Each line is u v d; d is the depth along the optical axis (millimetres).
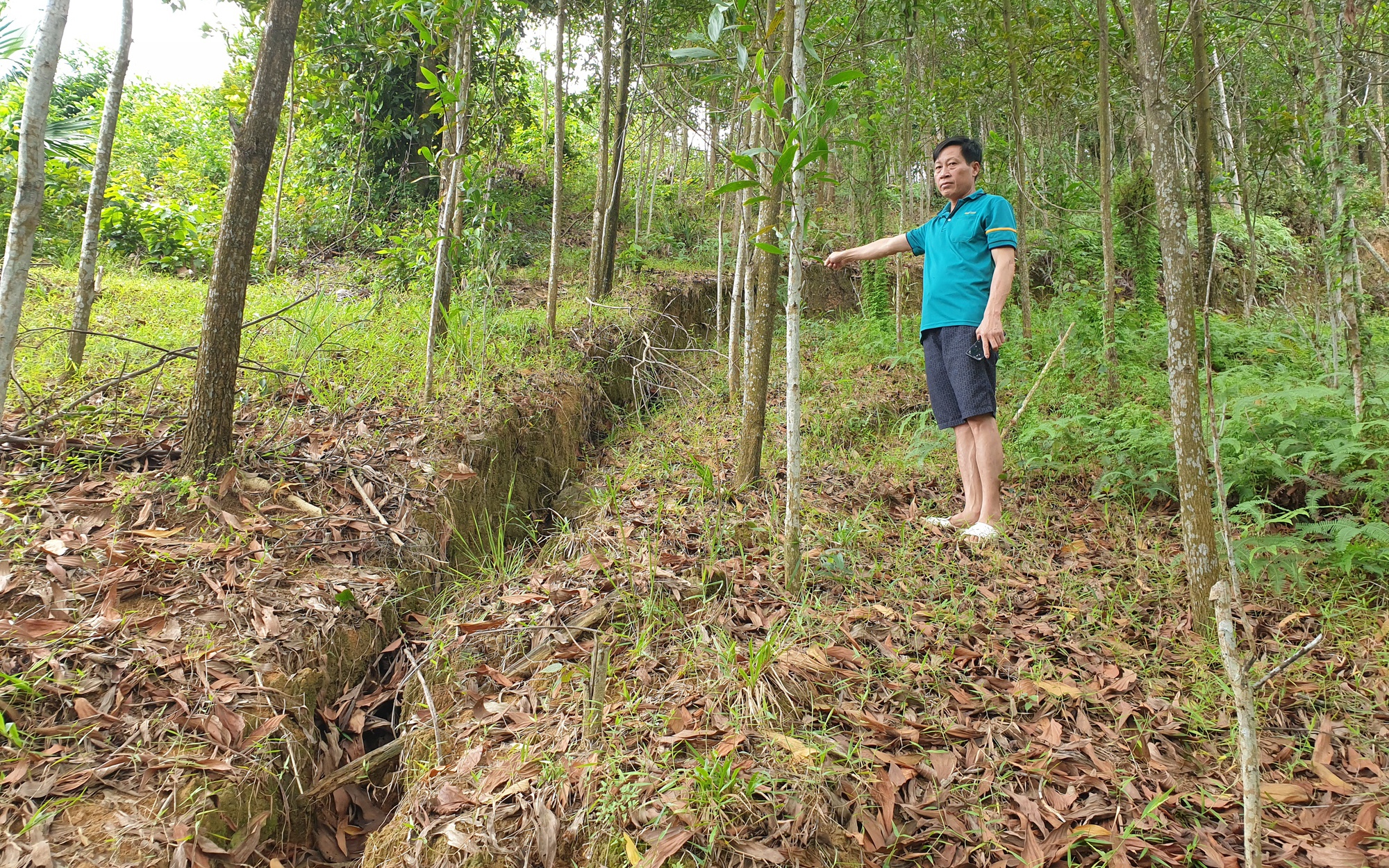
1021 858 1773
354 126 8938
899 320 7160
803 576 2824
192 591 2631
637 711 2158
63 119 6309
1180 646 2641
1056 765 2068
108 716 2129
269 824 2115
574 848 1820
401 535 3266
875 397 5871
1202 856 1777
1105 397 5520
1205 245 3332
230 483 3117
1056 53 6062
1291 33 5375
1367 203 4660
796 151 2377
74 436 3227
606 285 7512
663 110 8102
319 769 2369
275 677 2412
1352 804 1898
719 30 2387
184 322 4965
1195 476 2629
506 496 4133
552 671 2408
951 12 6930
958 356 3564
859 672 2369
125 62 3824
